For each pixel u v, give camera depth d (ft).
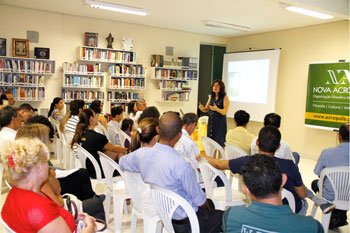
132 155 8.00
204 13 20.36
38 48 21.25
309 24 22.63
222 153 13.03
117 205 9.61
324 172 9.54
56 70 22.47
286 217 4.19
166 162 6.95
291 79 24.43
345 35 20.86
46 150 4.77
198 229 6.49
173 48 27.09
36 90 21.56
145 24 25.09
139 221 10.86
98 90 23.99
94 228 5.70
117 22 24.31
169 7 19.07
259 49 27.09
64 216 4.83
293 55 24.25
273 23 22.59
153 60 25.73
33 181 4.59
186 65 27.14
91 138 11.55
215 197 9.68
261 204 4.33
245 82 27.07
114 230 9.81
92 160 10.72
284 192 7.70
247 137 12.69
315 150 22.79
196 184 7.05
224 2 17.53
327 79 21.20
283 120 25.07
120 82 24.18
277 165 4.43
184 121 11.05
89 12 21.61
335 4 16.90
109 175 9.91
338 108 20.63
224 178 9.02
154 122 8.52
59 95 22.75
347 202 9.37
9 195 4.63
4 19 20.40
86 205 7.74
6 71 20.29
